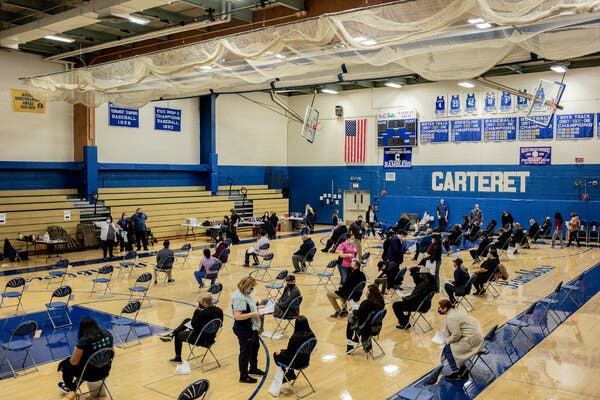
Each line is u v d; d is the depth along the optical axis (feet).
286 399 27.09
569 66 87.25
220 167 109.19
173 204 95.14
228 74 52.26
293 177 122.42
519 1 29.32
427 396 23.65
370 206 102.12
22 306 46.75
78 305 46.93
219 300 48.75
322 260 70.90
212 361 32.89
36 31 52.70
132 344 36.22
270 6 53.16
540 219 91.45
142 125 95.86
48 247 73.20
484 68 41.75
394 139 107.04
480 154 97.55
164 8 59.31
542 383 29.50
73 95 64.64
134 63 51.80
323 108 116.88
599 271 62.28
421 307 39.06
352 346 34.17
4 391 28.32
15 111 80.94
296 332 27.14
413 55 41.04
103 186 90.63
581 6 28.02
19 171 82.07
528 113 82.17
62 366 26.43
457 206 100.07
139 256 73.97
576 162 87.97
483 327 40.24
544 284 55.26
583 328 40.01
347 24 36.27
